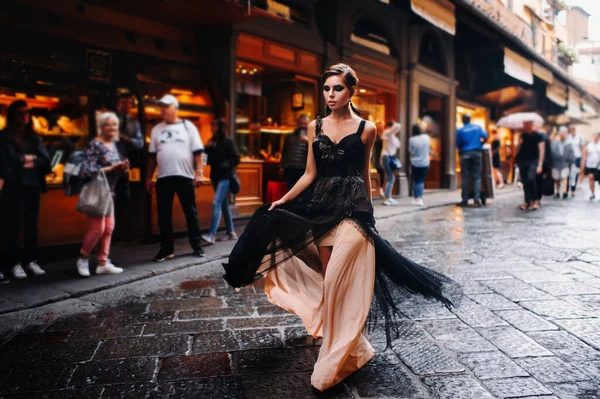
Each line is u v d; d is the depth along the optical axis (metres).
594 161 12.52
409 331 3.36
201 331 3.41
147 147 6.95
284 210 2.81
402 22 12.88
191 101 7.77
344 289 2.58
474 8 11.62
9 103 5.63
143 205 6.87
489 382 2.60
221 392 2.53
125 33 6.81
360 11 11.28
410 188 13.29
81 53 6.28
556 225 7.96
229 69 7.96
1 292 4.31
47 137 5.93
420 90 14.04
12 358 2.99
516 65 15.79
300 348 3.10
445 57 15.12
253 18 7.34
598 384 2.57
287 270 3.18
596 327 3.40
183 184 5.64
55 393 2.54
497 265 5.21
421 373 2.72
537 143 10.07
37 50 5.84
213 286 4.60
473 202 11.82
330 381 2.49
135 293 4.39
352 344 2.51
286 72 9.73
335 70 2.69
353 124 2.75
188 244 6.55
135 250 6.18
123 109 6.53
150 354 3.03
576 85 23.86
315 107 10.27
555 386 2.55
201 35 7.79
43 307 3.99
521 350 3.02
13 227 4.82
